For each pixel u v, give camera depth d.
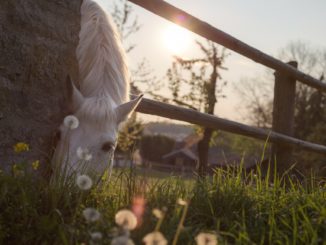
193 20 3.81
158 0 3.50
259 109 40.59
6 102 2.51
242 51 4.34
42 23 2.74
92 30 3.26
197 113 4.03
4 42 2.53
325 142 30.81
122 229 1.33
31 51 2.66
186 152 45.22
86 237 1.63
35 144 2.64
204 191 2.27
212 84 18.95
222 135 23.52
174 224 1.83
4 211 1.81
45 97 2.73
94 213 1.46
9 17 2.56
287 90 5.27
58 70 2.83
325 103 34.72
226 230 1.98
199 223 2.02
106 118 2.80
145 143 44.00
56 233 1.74
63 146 2.70
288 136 5.26
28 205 1.83
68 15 2.91
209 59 19.00
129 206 1.96
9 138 2.50
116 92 3.11
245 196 2.29
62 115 2.85
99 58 3.15
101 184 2.37
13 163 2.26
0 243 1.71
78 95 2.81
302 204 2.28
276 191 2.52
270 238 1.84
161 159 44.34
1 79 2.49
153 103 3.67
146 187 2.19
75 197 2.03
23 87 2.61
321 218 1.96
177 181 2.37
